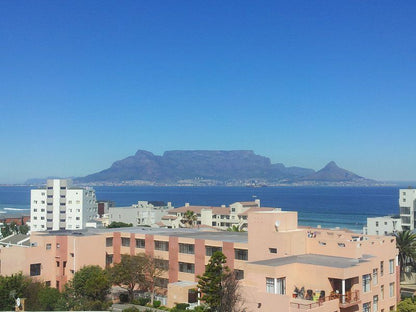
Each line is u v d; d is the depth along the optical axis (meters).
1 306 74.62
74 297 81.75
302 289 58.44
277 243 67.56
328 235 74.56
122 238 102.69
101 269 89.44
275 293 55.91
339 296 56.06
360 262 60.78
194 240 88.62
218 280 64.25
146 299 89.25
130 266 87.81
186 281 89.00
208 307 68.44
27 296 78.62
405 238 109.50
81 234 100.88
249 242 71.31
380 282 65.00
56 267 95.06
